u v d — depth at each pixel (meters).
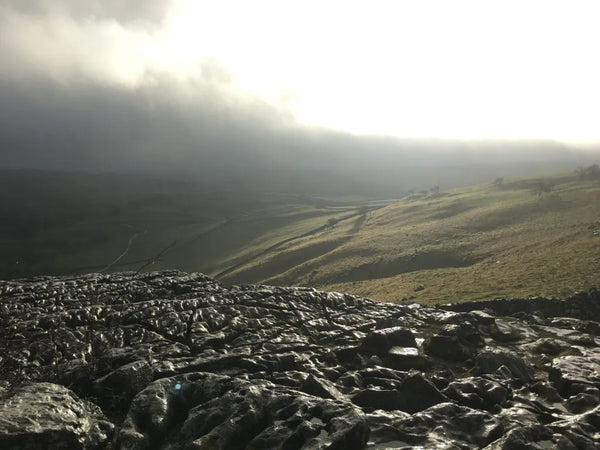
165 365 17.17
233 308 24.72
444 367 18.95
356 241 175.88
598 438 12.58
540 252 107.88
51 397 13.00
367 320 25.48
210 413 12.77
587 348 21.06
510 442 11.79
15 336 19.56
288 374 17.30
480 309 43.50
